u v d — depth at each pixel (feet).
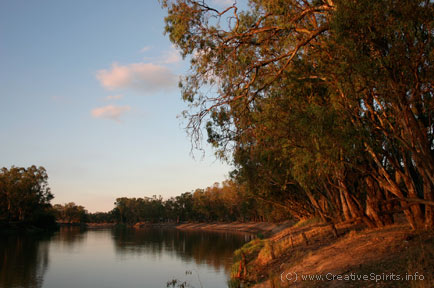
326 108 31.48
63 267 106.83
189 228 448.24
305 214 123.24
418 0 27.37
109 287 78.74
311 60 39.27
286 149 39.65
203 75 41.55
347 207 75.87
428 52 28.73
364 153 41.93
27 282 84.17
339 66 30.94
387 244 39.11
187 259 119.34
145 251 151.84
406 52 28.68
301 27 39.14
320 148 31.86
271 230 223.71
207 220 500.33
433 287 23.02
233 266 79.77
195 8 38.55
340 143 29.91
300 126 33.53
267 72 42.09
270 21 40.37
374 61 28.91
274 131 40.32
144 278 87.92
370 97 36.50
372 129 34.73
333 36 31.37
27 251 149.69
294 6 37.01
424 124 36.32
